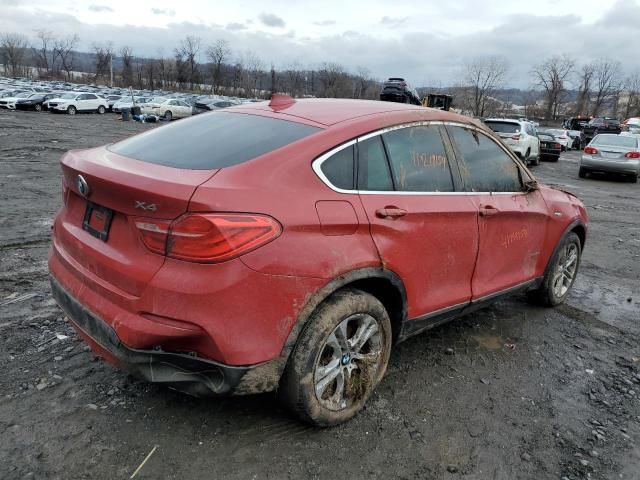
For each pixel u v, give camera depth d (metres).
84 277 2.69
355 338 2.92
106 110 39.53
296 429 2.88
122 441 2.69
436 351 3.94
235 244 2.33
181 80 98.12
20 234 6.31
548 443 2.96
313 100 3.59
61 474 2.45
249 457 2.65
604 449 2.95
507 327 4.48
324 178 2.73
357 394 2.99
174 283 2.33
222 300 2.33
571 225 4.75
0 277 4.78
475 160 3.74
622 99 88.56
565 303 5.18
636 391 3.60
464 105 72.19
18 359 3.38
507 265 4.02
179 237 2.32
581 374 3.79
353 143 2.91
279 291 2.45
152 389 3.13
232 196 2.38
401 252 2.99
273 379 2.55
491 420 3.13
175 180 2.41
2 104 37.47
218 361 2.39
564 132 33.75
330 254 2.62
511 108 85.25
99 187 2.56
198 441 2.73
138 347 2.41
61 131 22.17
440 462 2.74
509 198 3.96
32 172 11.20
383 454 2.76
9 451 2.57
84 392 3.07
